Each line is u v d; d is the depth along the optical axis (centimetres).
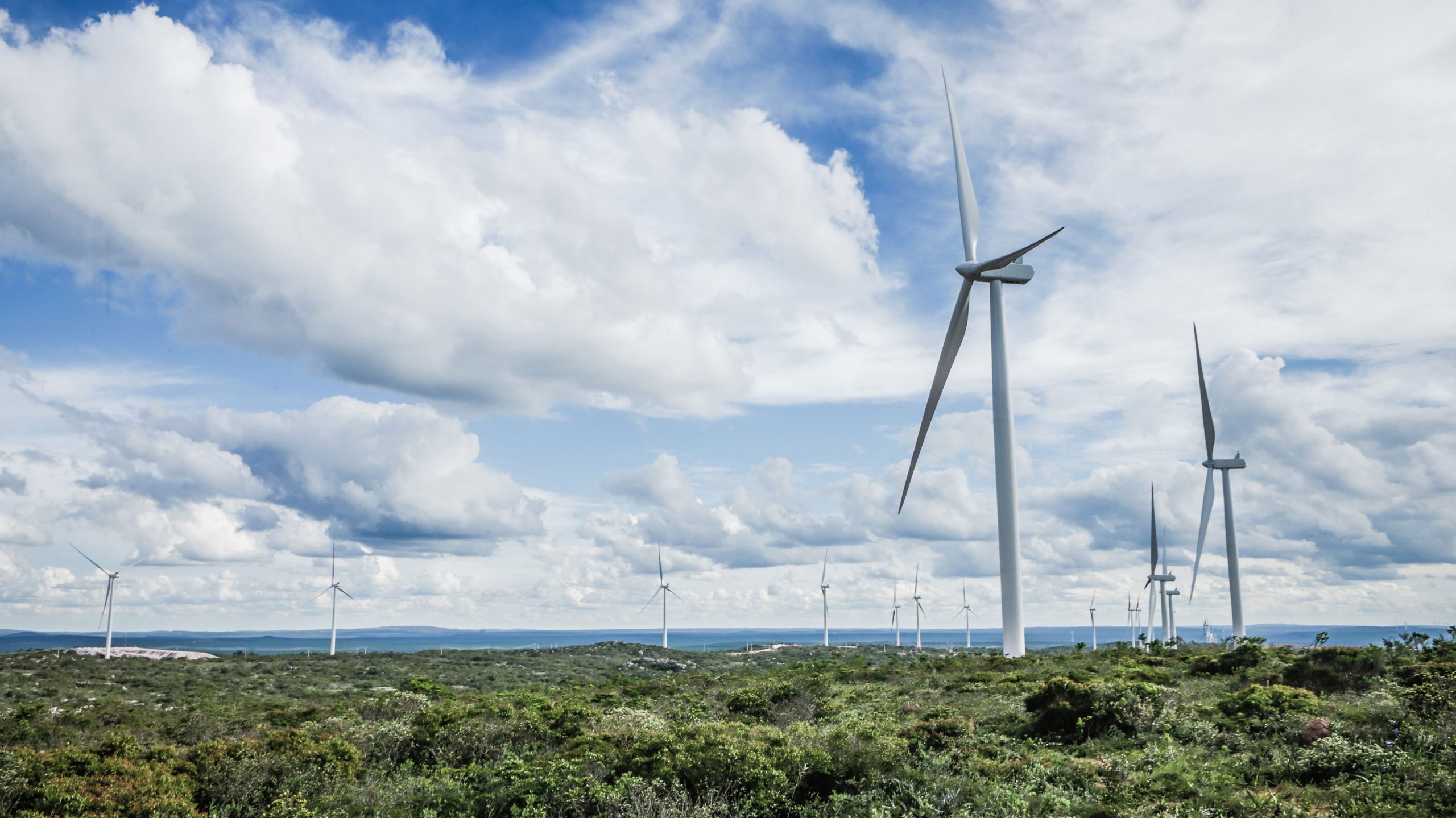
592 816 1661
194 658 8894
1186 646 4800
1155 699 2325
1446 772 1516
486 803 1773
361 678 7381
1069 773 1756
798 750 1800
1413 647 2941
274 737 2144
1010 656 4872
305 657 9438
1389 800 1459
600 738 2094
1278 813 1439
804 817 1619
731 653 11544
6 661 7756
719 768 1720
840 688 3625
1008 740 2189
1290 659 3231
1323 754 1698
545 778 1759
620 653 11225
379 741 2378
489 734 2366
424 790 1906
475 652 11006
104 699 5316
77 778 1703
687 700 3516
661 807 1589
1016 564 5078
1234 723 2138
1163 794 1608
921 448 6056
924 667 4528
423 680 4962
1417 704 1938
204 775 1886
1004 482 5200
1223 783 1627
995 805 1548
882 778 1750
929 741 2117
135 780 1744
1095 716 2259
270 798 1847
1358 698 2489
